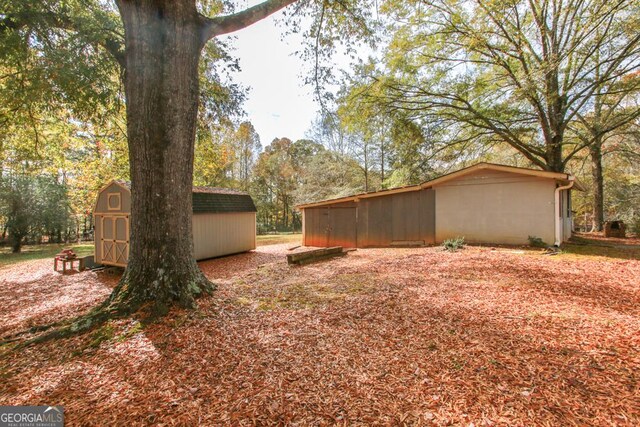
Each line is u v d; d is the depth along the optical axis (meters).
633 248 8.80
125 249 9.48
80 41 5.66
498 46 11.60
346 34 7.92
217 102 8.55
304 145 30.97
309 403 2.21
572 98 11.63
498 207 9.86
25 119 8.43
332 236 13.42
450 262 7.01
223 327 3.58
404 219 11.64
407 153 13.96
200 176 20.88
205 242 11.39
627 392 2.17
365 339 3.20
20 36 5.57
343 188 22.16
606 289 4.70
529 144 12.91
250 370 2.67
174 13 4.30
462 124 13.34
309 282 5.75
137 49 4.27
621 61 10.02
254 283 5.80
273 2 5.32
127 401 2.34
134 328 3.58
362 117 13.52
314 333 3.38
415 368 2.62
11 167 14.98
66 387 2.59
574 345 2.89
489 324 3.44
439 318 3.66
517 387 2.29
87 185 19.00
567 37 10.78
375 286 5.20
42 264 11.67
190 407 2.22
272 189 32.09
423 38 12.16
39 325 4.72
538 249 8.56
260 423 2.02
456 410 2.07
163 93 4.29
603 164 17.61
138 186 4.35
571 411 2.01
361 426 1.96
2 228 18.61
